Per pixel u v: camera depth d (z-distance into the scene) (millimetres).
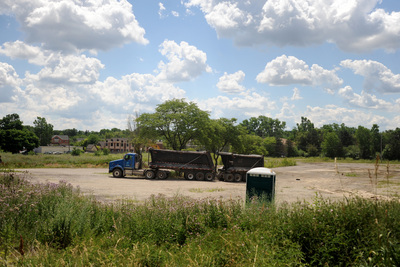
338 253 4633
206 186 23312
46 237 6098
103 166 41688
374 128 107938
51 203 7891
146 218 7289
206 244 5617
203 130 41219
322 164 68188
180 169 29281
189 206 7711
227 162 30156
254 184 9625
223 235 5621
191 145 48031
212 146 44500
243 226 6176
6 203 7312
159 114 41125
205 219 6969
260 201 8688
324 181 27625
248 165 30062
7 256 4949
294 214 5941
